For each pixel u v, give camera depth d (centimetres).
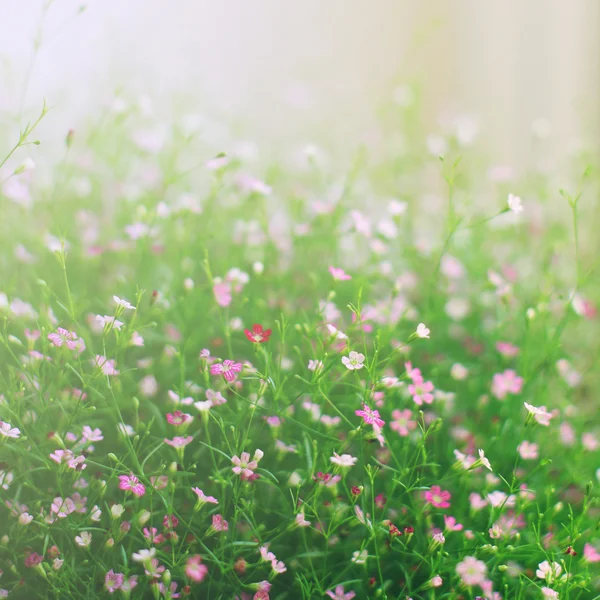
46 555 68
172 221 75
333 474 67
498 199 85
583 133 93
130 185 80
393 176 85
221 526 67
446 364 75
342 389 72
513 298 78
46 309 70
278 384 69
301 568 68
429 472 71
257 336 68
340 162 89
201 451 69
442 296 77
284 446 69
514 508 70
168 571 66
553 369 74
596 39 95
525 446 70
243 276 73
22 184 76
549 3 98
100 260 76
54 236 75
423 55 104
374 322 75
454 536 70
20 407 68
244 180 77
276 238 78
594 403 76
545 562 67
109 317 68
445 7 104
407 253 78
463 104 104
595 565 69
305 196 82
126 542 68
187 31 96
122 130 80
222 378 70
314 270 78
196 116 83
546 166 86
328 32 104
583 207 86
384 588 67
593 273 83
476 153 91
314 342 73
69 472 68
